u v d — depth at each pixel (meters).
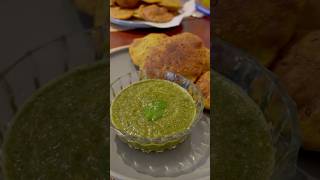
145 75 0.42
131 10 0.48
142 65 0.42
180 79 0.41
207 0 0.48
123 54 0.44
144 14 0.47
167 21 0.47
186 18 0.47
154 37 0.45
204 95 0.41
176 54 0.42
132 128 0.37
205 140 0.37
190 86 0.40
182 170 0.35
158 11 0.47
